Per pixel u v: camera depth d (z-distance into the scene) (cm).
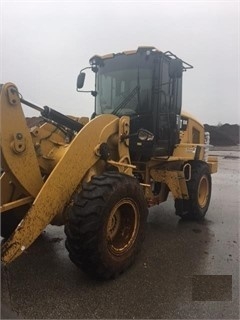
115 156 376
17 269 331
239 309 270
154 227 489
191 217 529
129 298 282
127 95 452
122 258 323
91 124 338
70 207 309
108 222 304
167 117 473
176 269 341
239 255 382
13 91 279
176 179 477
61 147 360
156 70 434
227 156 1964
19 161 290
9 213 359
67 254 370
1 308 263
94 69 483
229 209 612
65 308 266
